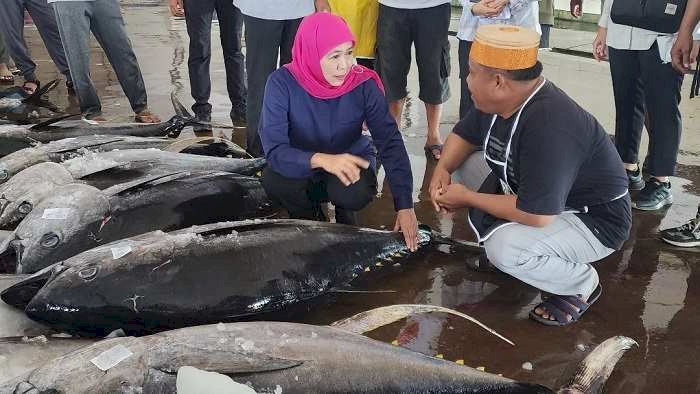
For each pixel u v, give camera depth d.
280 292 2.79
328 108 3.17
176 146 4.17
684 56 3.47
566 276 2.80
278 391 2.12
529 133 2.53
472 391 2.26
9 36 6.13
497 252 2.81
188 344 2.19
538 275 2.79
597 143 2.62
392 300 3.00
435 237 3.32
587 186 2.71
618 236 2.80
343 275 2.99
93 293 2.52
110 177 3.72
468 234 3.58
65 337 2.46
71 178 3.63
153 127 4.74
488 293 3.06
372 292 3.05
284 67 3.17
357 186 3.26
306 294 2.87
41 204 3.13
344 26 3.00
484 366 2.57
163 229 3.25
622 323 2.83
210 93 5.92
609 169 2.68
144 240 2.72
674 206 3.89
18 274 2.85
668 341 2.71
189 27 5.29
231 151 4.39
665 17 3.54
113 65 5.32
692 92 3.76
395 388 2.23
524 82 2.49
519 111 2.57
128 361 2.09
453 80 6.77
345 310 2.93
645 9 3.61
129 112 5.69
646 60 3.72
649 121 3.86
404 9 4.43
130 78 5.36
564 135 2.50
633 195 4.05
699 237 3.41
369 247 3.09
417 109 5.78
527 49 2.44
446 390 2.26
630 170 4.11
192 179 3.46
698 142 4.88
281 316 2.81
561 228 2.76
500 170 2.78
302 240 2.92
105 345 2.15
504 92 2.52
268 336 2.27
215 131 5.20
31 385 2.00
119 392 2.02
